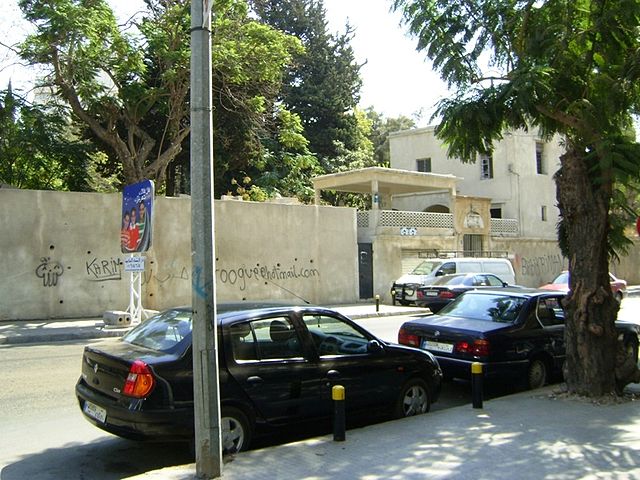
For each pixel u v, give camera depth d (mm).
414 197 33375
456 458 5137
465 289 19500
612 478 4645
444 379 8758
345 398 6340
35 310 18062
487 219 31422
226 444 5457
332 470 4855
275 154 35500
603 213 7352
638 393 7738
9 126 20516
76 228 18766
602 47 7555
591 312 7387
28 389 8781
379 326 17156
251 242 22375
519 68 7543
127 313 16266
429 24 8289
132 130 21562
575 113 7281
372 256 26375
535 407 6969
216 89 24469
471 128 7852
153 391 5184
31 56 19031
